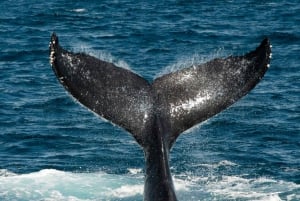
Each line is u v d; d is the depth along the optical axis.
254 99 89.94
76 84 36.09
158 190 34.19
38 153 70.94
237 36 140.38
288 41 135.12
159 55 121.94
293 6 178.88
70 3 182.00
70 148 72.25
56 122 81.31
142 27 149.50
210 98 37.19
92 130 78.31
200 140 73.88
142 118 36.94
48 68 109.12
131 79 37.53
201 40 136.38
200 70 37.69
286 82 99.19
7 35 140.38
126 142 73.94
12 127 79.38
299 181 61.75
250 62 36.94
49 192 51.66
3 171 60.88
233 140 74.50
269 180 56.78
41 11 169.75
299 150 71.38
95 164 67.12
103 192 51.53
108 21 157.88
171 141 36.84
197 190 52.53
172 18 162.12
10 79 101.62
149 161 35.72
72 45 132.75
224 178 57.31
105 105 36.66
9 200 50.22
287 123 80.50
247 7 177.88
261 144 73.19
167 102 37.38
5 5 179.50
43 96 92.25
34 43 130.88
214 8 176.12
